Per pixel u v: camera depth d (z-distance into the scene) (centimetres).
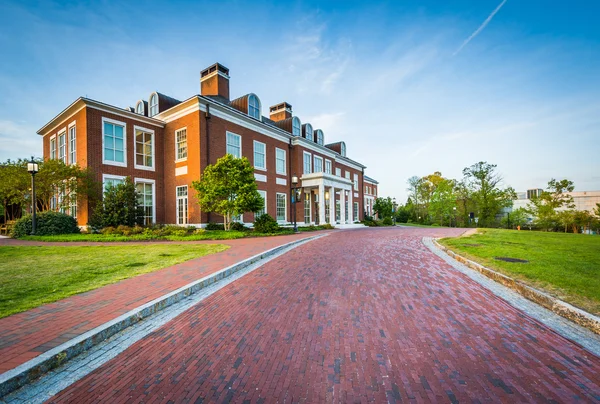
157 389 258
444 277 659
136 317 410
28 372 266
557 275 576
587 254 810
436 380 271
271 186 2422
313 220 3000
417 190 6294
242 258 841
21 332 343
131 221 1658
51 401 242
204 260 815
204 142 1845
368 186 4969
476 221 4825
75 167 1560
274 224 1825
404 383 266
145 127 1945
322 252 1041
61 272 656
